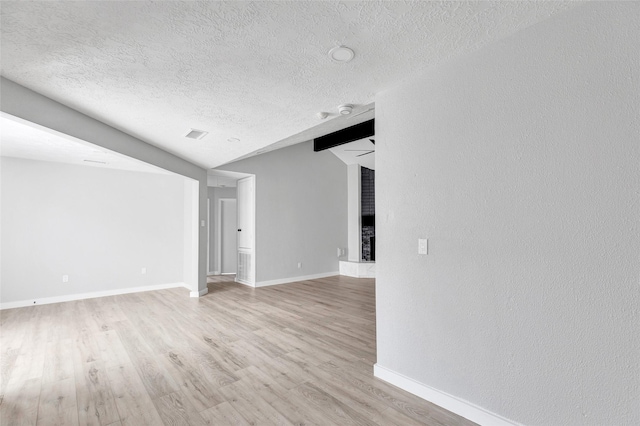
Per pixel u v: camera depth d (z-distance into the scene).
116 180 5.83
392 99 2.45
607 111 1.49
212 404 2.21
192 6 1.46
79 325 3.99
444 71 2.11
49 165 5.19
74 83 2.27
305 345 3.29
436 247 2.17
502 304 1.84
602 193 1.51
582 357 1.56
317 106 2.81
